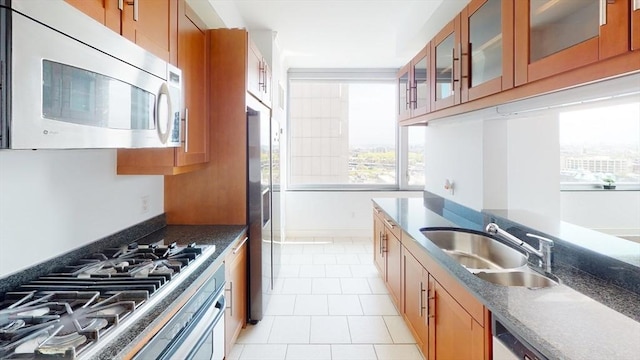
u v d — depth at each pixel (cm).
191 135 202
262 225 255
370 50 444
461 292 148
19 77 71
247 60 242
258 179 248
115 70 106
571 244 154
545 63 124
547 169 248
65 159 146
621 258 132
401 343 234
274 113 389
